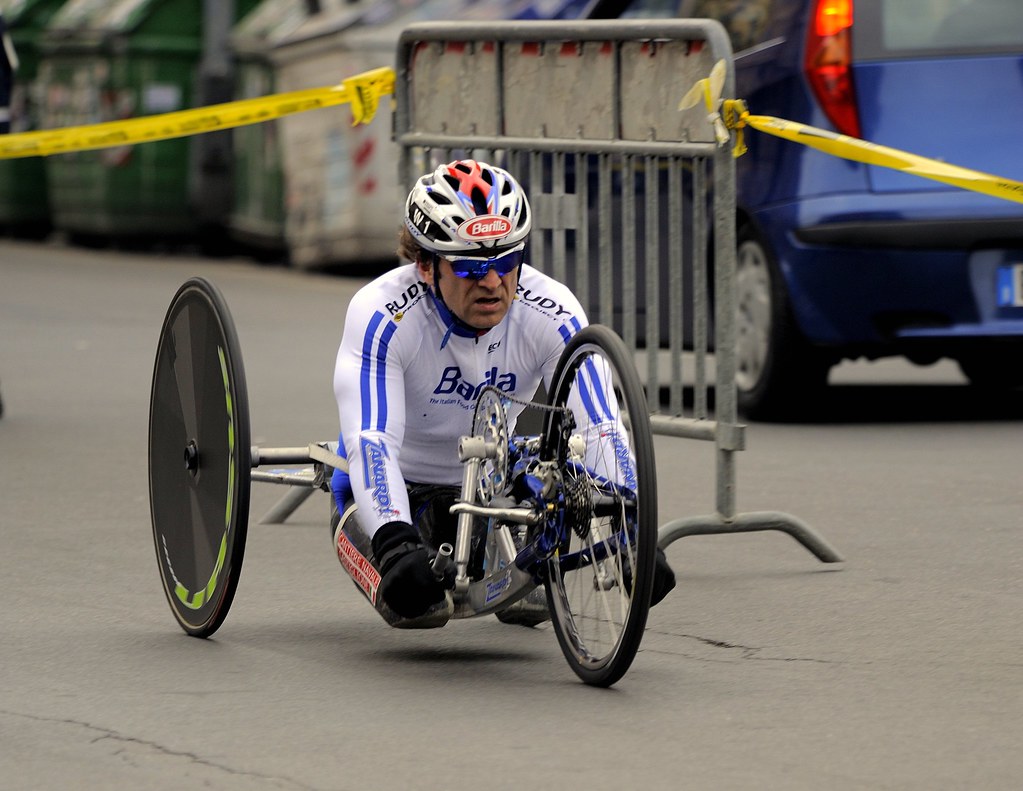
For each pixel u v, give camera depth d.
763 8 25.98
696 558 18.39
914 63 24.72
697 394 18.56
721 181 17.81
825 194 24.80
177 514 15.62
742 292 26.41
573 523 13.59
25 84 64.19
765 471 22.78
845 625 15.62
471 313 14.33
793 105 24.98
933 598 16.53
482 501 14.49
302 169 51.25
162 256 59.97
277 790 11.37
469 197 14.09
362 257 49.84
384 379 14.63
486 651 15.02
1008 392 29.50
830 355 25.55
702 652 14.81
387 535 14.17
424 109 21.34
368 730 12.65
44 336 37.59
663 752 12.10
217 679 14.02
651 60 18.70
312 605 16.66
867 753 12.06
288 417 27.22
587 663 13.88
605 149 19.23
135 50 58.31
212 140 58.28
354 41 48.00
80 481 22.55
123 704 13.32
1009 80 24.73
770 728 12.65
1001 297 24.70
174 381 15.62
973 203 24.53
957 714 12.95
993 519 19.92
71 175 60.94
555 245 20.03
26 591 17.02
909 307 24.77
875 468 22.84
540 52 19.86
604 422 13.95
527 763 11.88
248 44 54.50
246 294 46.00
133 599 16.77
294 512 21.12
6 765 11.90
